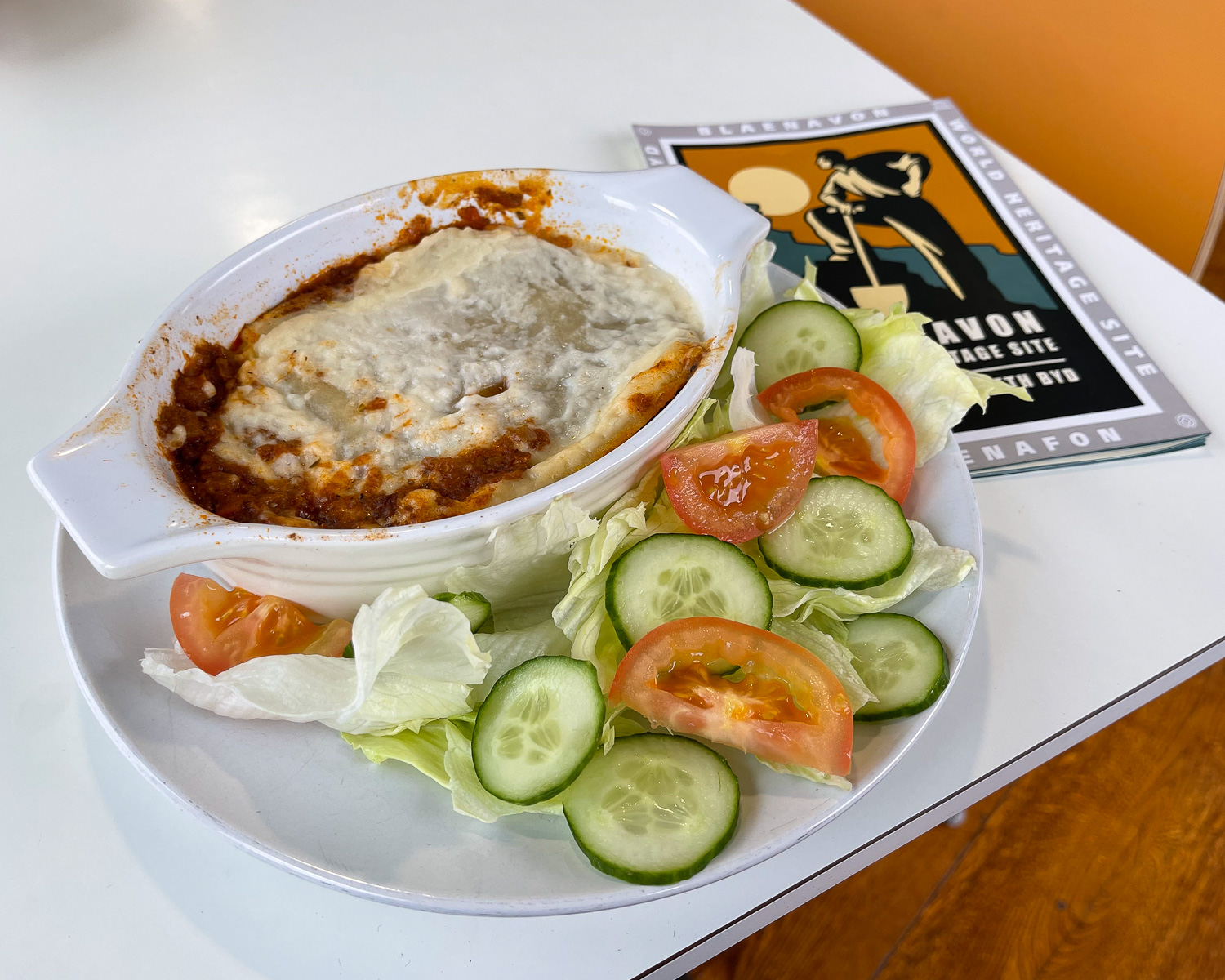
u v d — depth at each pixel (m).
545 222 0.39
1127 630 0.33
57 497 0.26
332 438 0.32
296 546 0.27
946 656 0.30
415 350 0.35
